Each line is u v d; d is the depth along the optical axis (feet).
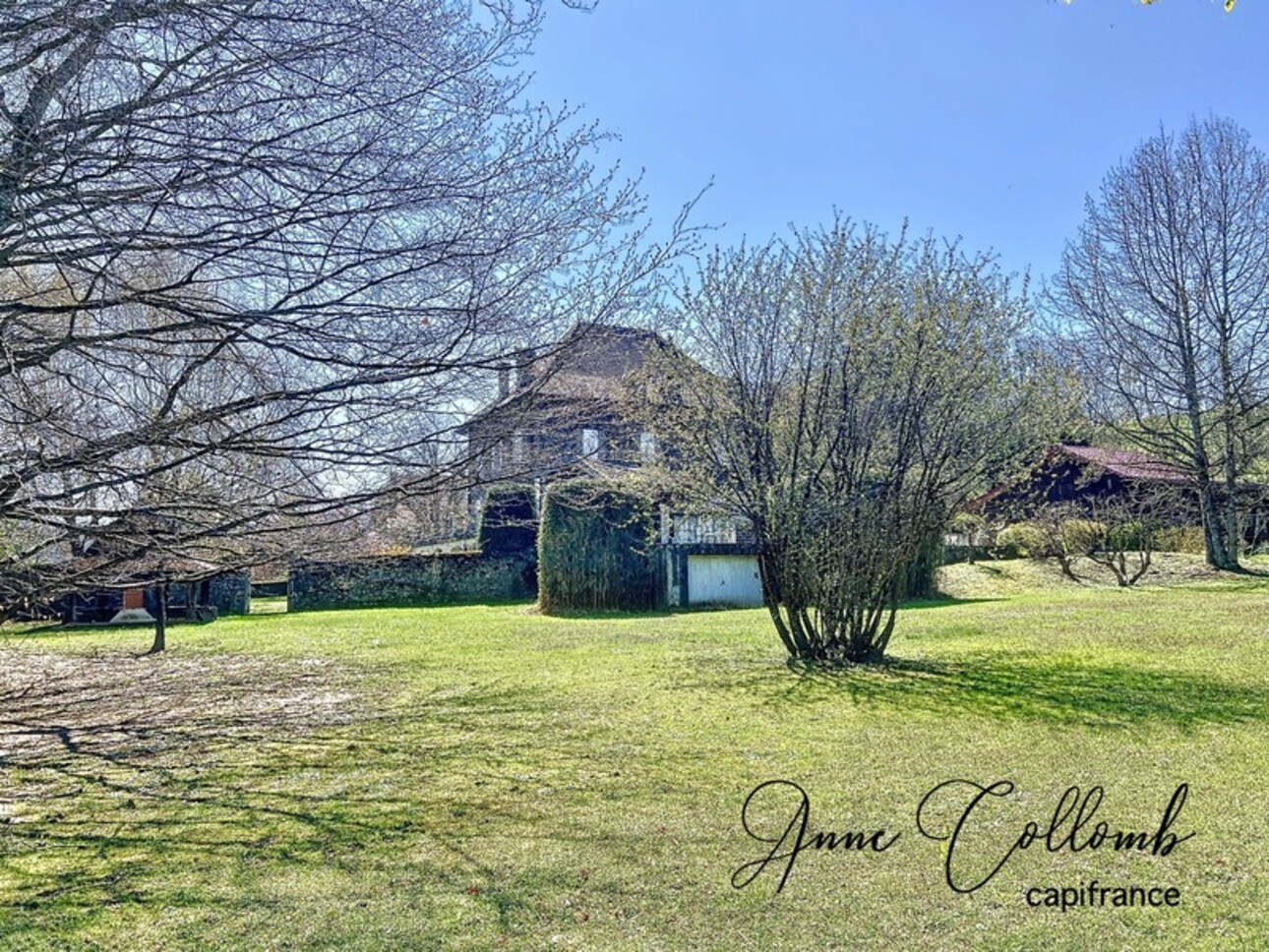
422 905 9.16
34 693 24.85
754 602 50.75
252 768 15.42
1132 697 18.67
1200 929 8.24
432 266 13.67
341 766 15.26
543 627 37.81
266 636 37.93
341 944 8.30
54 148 12.05
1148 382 66.74
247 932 8.62
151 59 12.35
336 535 18.26
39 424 12.21
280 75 12.87
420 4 13.48
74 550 16.25
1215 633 28.76
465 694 21.84
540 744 16.08
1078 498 72.69
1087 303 68.33
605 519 47.26
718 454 24.30
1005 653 25.85
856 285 23.03
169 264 13.87
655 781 13.39
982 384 23.00
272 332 13.41
